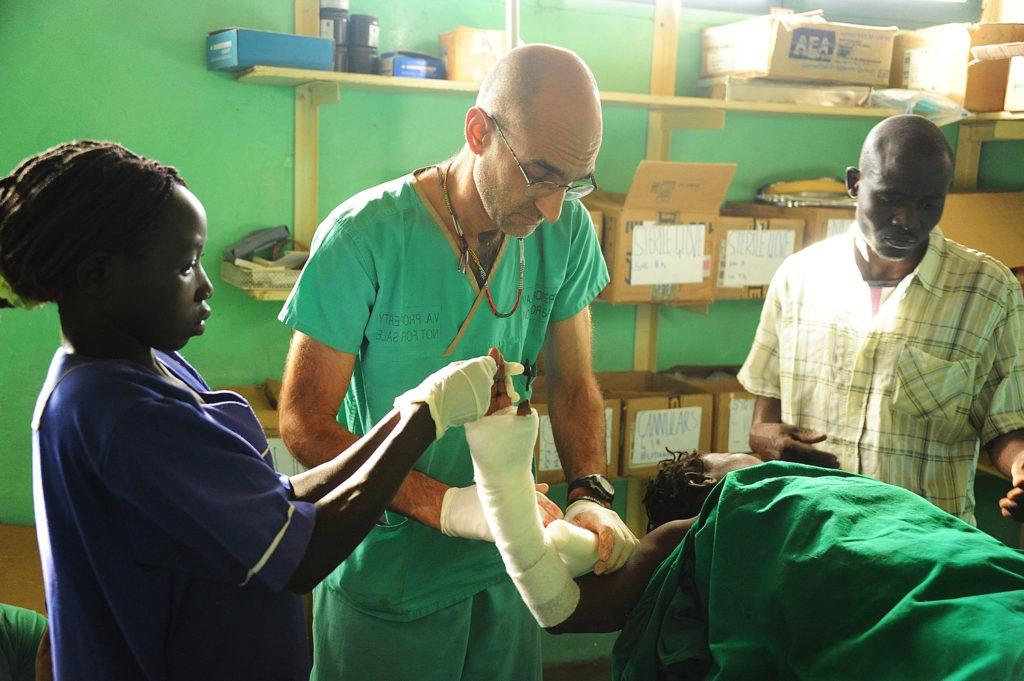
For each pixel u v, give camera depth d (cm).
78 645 97
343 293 142
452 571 151
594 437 165
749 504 112
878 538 100
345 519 99
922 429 193
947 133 337
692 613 118
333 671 159
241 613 103
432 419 106
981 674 81
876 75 276
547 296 161
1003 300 186
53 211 89
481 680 159
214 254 254
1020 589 90
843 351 202
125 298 94
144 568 96
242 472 95
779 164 317
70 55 234
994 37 273
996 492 331
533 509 121
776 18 259
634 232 256
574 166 127
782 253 281
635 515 309
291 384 143
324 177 263
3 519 249
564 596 124
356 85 244
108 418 90
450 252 146
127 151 95
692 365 318
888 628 91
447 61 248
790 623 101
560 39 281
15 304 97
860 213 186
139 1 236
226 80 247
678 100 259
